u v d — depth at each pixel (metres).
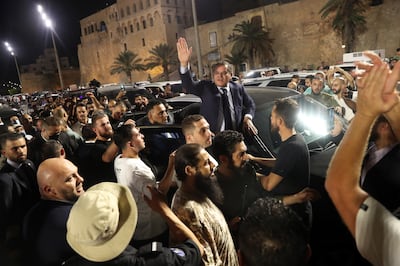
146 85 14.52
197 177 1.99
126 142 2.51
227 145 2.32
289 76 9.95
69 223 1.42
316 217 2.94
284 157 2.36
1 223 2.50
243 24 33.53
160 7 45.78
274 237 1.04
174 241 1.80
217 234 1.94
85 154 3.23
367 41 27.72
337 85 5.10
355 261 2.56
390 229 0.81
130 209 1.52
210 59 40.34
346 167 0.91
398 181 1.84
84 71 68.62
